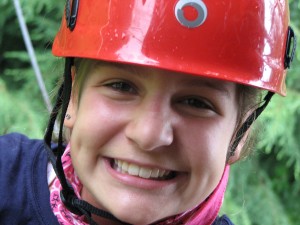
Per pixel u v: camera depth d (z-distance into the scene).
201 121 1.18
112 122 1.18
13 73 2.90
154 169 1.21
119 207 1.22
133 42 1.10
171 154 1.18
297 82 2.87
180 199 1.26
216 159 1.22
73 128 1.29
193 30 1.09
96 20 1.18
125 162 1.21
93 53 1.15
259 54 1.19
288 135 2.71
